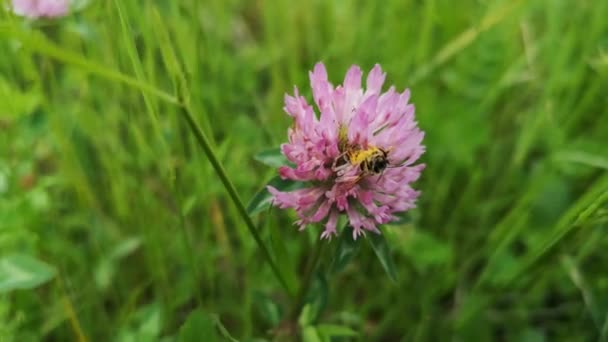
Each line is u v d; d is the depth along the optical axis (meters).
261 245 0.16
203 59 0.24
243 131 0.23
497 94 0.26
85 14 0.21
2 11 0.17
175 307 0.21
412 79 0.24
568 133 0.25
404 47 0.26
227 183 0.15
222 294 0.22
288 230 0.23
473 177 0.24
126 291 0.22
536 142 0.26
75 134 0.24
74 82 0.24
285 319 0.18
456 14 0.27
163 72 0.23
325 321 0.21
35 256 0.20
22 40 0.13
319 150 0.15
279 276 0.17
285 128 0.22
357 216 0.15
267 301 0.19
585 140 0.24
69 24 0.21
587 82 0.26
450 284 0.22
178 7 0.21
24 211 0.20
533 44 0.27
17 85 0.21
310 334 0.17
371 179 0.15
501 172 0.26
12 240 0.20
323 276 0.17
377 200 0.15
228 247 0.21
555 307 0.23
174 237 0.22
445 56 0.24
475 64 0.26
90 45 0.22
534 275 0.21
